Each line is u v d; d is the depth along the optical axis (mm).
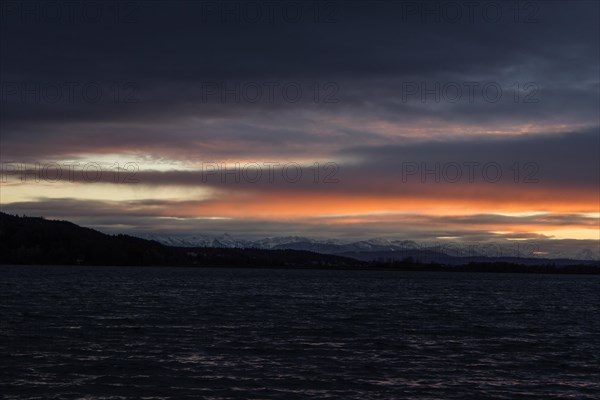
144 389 33031
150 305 91562
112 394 31891
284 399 31422
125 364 39531
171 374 36750
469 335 58594
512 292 170250
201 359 41750
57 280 184250
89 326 60594
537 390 34250
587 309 102312
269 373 37500
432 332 60438
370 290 160750
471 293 156875
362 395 32500
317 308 91250
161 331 57031
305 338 53750
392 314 82438
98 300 101312
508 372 39281
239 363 40594
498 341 54344
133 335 53812
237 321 68125
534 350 49031
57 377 35500
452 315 82875
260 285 179875
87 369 37844
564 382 36438
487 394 33125
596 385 35750
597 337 59281
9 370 37125
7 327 59031
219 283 188625
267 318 72625
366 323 68500
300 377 36500
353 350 47031
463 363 42188
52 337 51844
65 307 85062
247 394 32281
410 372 38594
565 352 48156
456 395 32844
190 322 66188
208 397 31578
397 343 51406
